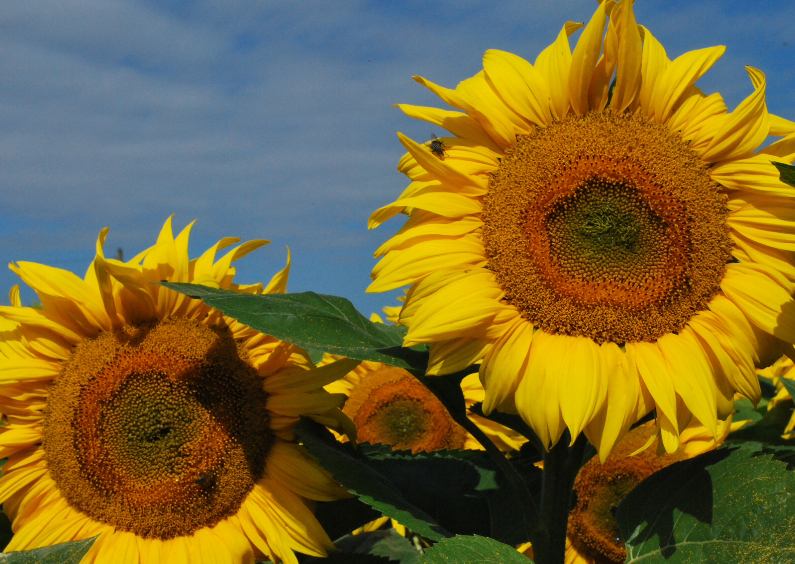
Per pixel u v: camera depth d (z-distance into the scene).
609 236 1.27
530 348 1.26
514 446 1.45
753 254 1.27
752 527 1.22
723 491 1.24
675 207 1.27
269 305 1.30
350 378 1.62
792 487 1.22
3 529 1.37
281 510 1.34
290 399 1.35
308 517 1.34
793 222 1.25
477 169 1.29
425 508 1.37
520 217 1.28
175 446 1.34
